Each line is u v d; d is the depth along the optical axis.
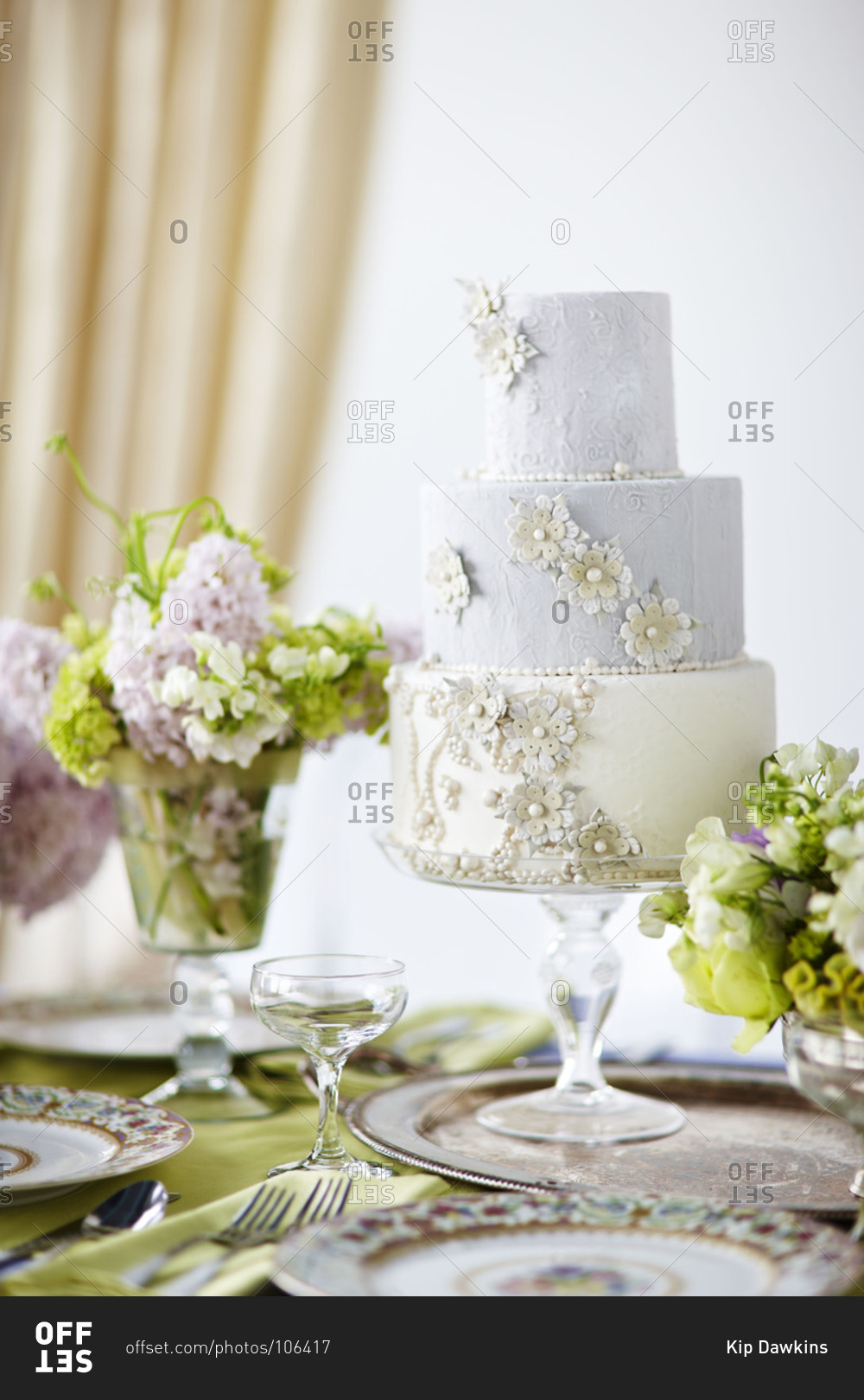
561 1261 0.81
